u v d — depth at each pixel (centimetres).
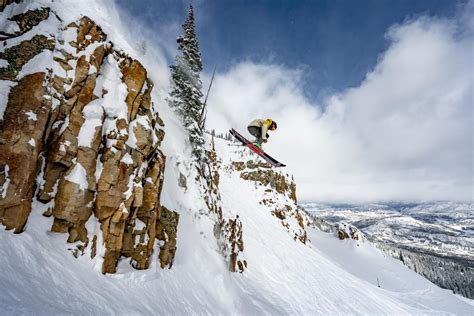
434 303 4706
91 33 1162
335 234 6881
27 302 593
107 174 1050
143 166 1219
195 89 2362
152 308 980
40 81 928
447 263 14162
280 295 2208
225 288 1594
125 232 1111
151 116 1359
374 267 5625
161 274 1245
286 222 4156
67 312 656
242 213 3484
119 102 1166
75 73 1047
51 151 933
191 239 1659
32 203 866
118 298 891
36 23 1030
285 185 4969
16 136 831
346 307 2525
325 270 3238
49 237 868
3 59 909
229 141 5275
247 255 2559
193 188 1927
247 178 4581
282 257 2936
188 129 2180
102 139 1085
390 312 2903
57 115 956
